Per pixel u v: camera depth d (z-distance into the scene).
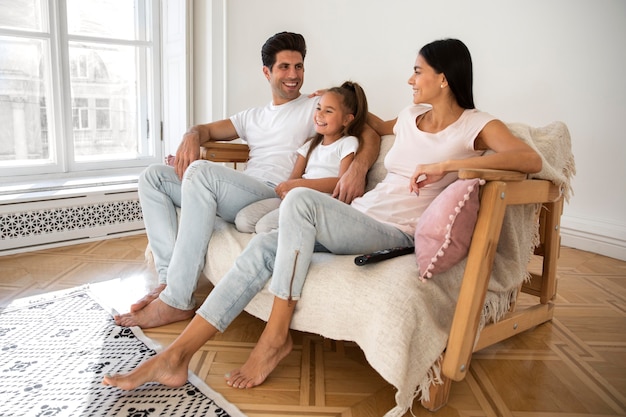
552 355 1.51
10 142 2.56
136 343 1.46
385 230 1.36
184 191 1.52
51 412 1.14
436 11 2.94
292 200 1.25
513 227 1.38
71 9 2.68
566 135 1.56
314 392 1.27
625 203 2.51
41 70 2.62
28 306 1.71
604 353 1.53
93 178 2.77
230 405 1.18
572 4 2.53
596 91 2.52
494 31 2.79
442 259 1.16
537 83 2.70
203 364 1.38
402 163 1.50
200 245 1.54
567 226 2.72
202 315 1.28
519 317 1.55
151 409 1.16
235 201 1.59
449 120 1.45
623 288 2.11
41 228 2.35
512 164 1.22
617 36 2.42
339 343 1.56
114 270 2.12
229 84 3.11
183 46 2.97
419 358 1.14
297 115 1.93
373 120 1.81
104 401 1.18
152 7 3.01
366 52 3.17
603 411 1.23
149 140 3.13
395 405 1.23
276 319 1.28
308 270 1.28
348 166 1.67
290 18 3.17
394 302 1.13
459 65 1.39
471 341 1.18
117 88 2.94
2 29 2.46
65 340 1.47
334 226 1.28
